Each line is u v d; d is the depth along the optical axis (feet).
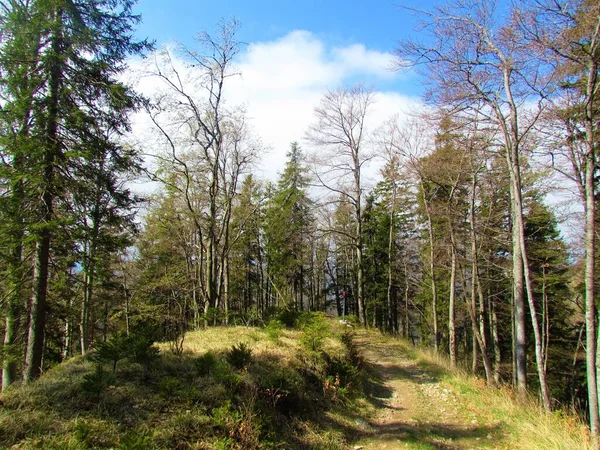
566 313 74.90
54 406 16.39
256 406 20.12
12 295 33.96
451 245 55.88
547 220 57.16
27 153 29.71
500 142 40.27
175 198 70.54
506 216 59.06
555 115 33.65
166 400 18.75
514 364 60.44
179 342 32.14
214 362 24.12
